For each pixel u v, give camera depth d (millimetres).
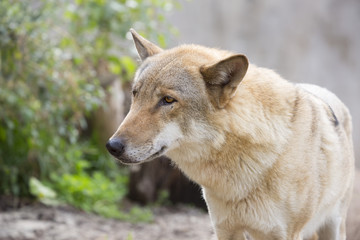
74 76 11750
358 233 9516
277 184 6266
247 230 6715
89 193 11891
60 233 9859
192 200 13445
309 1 27172
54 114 11664
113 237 10023
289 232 6453
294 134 6359
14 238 9328
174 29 13836
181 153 6375
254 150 6199
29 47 11047
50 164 12273
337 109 7770
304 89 7250
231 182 6340
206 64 6250
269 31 27125
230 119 6156
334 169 6840
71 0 14531
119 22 12938
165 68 6277
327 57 27547
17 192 11383
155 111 6156
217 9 26516
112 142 6012
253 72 6629
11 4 10734
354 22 27562
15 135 11523
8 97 10633
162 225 11352
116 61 13086
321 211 7043
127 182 13297
